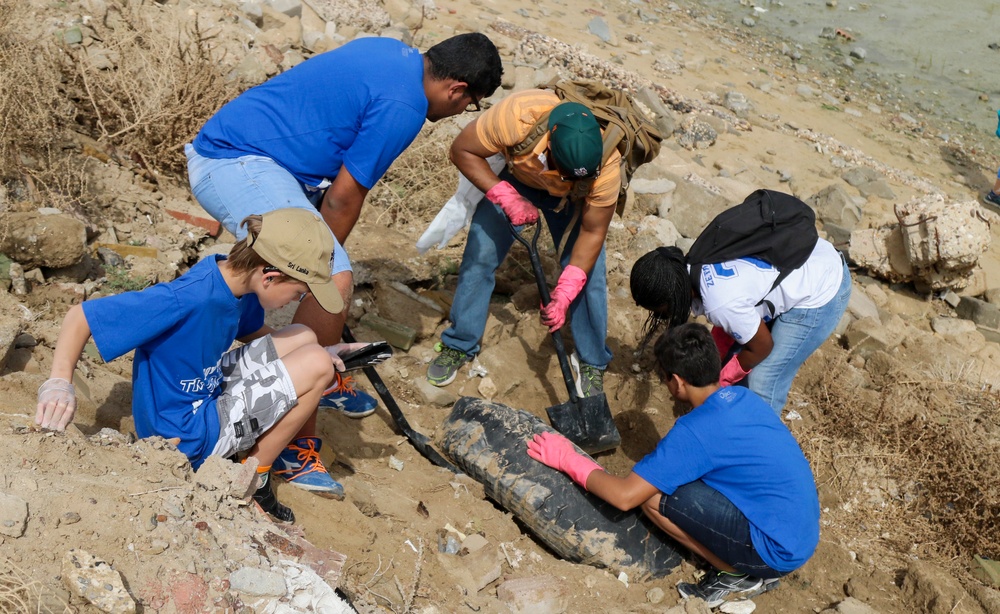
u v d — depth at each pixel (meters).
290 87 3.29
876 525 4.20
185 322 2.60
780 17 13.16
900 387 5.12
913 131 10.25
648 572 3.52
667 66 9.77
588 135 3.40
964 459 4.42
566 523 3.51
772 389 3.98
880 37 12.81
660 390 4.64
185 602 2.27
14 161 4.30
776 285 3.61
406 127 3.29
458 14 9.02
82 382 3.23
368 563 2.99
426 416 4.22
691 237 6.52
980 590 3.70
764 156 8.38
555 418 4.10
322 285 2.60
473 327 4.29
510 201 3.76
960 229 6.40
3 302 3.61
